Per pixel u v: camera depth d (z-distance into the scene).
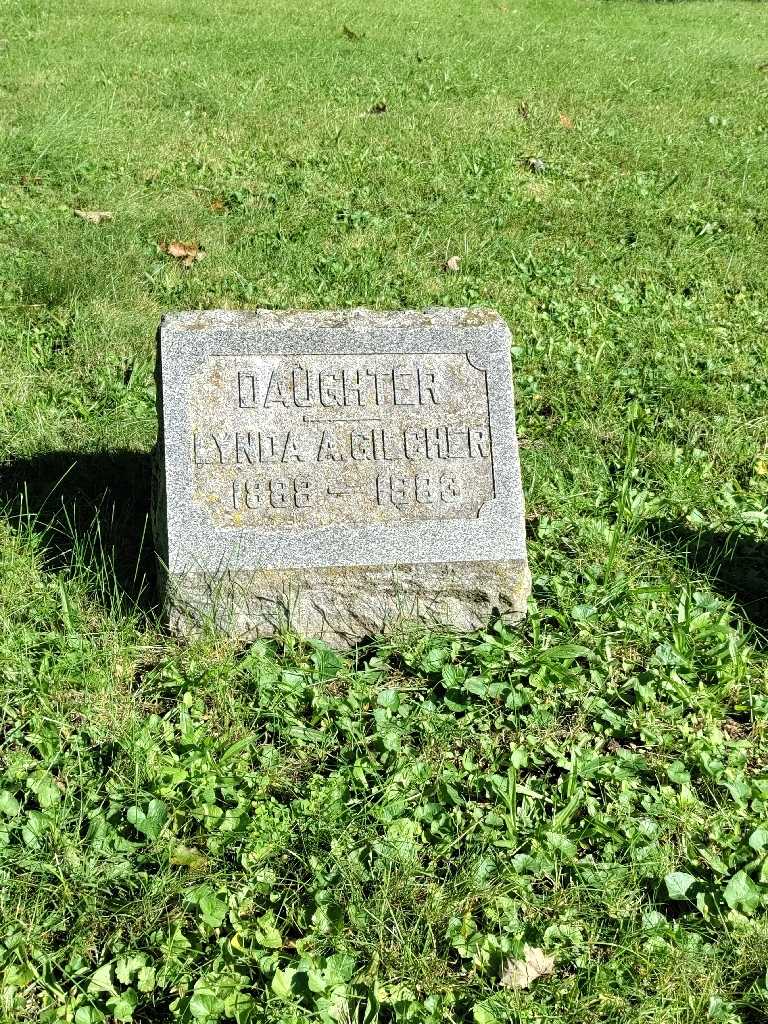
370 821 1.48
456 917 1.38
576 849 1.47
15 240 2.84
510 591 1.76
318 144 3.72
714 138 4.07
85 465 2.07
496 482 1.77
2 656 1.65
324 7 5.96
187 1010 1.29
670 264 3.01
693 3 7.34
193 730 1.57
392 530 1.74
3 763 1.53
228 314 1.75
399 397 1.76
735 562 1.99
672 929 1.38
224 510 1.71
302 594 1.72
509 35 5.59
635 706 1.67
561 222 3.22
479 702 1.66
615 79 4.79
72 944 1.34
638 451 2.26
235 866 1.43
